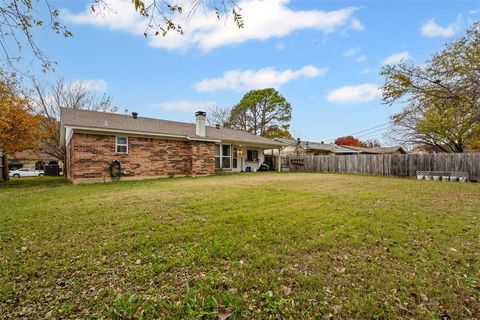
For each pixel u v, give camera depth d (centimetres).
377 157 1622
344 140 4372
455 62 731
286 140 2802
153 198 643
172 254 304
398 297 223
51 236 362
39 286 238
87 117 1212
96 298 219
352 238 356
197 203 577
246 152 1927
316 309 208
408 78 781
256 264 276
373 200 620
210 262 283
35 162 2444
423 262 287
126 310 203
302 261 288
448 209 529
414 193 737
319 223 421
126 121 1334
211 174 1490
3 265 276
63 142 1650
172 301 215
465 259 293
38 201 611
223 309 207
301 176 1387
